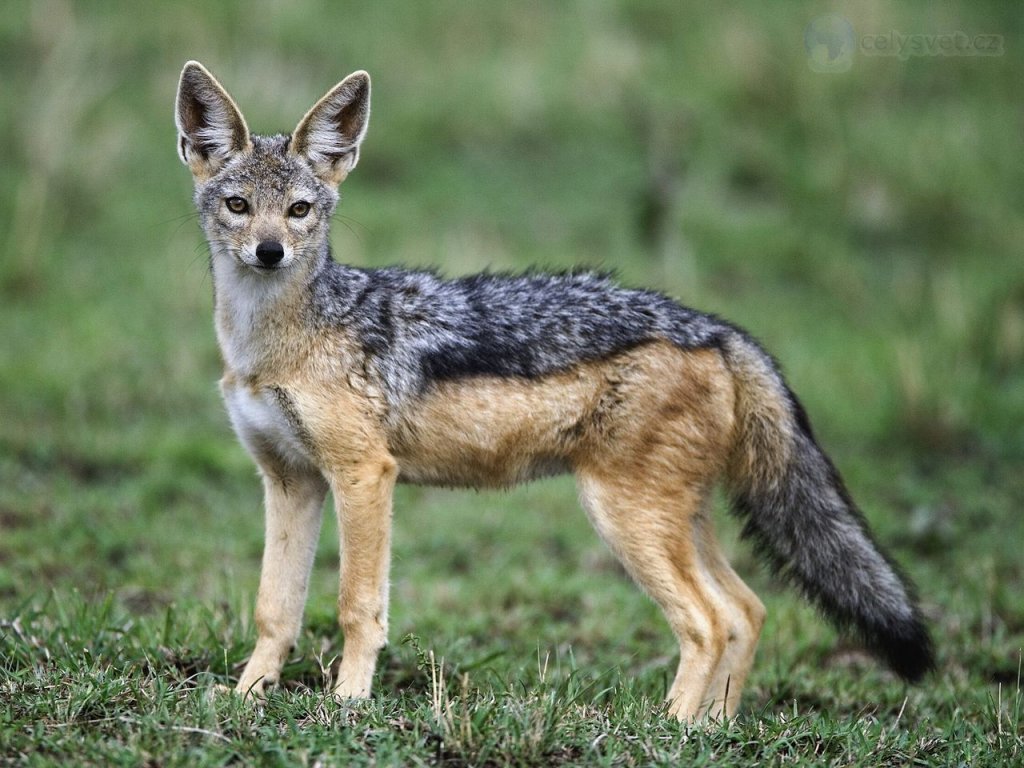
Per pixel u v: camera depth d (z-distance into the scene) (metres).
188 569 12.02
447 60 24.69
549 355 9.29
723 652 9.12
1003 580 12.47
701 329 9.49
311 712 7.87
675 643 10.97
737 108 23.80
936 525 13.45
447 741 7.33
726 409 9.40
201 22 23.86
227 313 9.20
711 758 7.48
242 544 12.75
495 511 14.38
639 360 9.23
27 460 14.36
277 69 22.88
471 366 9.26
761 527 9.73
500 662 9.91
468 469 9.44
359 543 8.86
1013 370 18.11
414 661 9.45
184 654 9.20
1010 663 10.53
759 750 7.84
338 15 25.45
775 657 10.47
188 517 13.43
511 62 24.69
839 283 20.27
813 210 22.00
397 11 25.95
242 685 8.78
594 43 25.00
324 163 9.53
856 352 18.25
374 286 9.47
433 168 22.34
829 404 16.91
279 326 8.99
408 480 9.54
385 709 7.99
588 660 10.50
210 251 9.47
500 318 9.41
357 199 21.11
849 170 22.38
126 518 13.16
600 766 7.23
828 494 9.57
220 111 9.30
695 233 21.06
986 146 23.22
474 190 21.89
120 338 17.30
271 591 9.11
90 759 7.03
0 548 12.12
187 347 17.27
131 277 19.02
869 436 16.39
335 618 10.12
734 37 24.81
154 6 24.47
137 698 7.87
